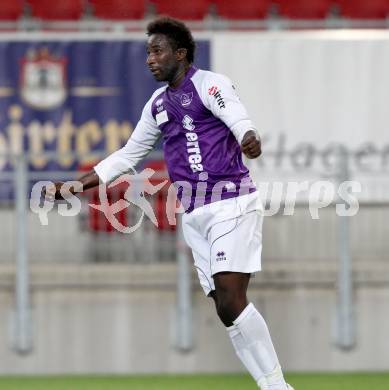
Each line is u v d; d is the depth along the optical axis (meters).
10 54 42.41
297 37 42.69
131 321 37.56
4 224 38.19
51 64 42.50
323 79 42.75
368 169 41.47
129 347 37.47
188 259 37.31
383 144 42.47
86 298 37.50
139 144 22.33
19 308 37.19
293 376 36.53
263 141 42.44
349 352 37.84
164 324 37.53
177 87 21.11
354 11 50.06
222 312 21.11
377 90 42.75
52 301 37.47
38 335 37.41
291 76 42.66
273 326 37.78
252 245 21.09
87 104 42.56
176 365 37.44
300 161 42.31
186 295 37.25
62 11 49.41
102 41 42.53
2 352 37.38
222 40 42.47
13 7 49.47
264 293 37.78
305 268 37.97
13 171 41.34
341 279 37.56
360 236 38.72
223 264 20.81
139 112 42.53
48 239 38.19
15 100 42.44
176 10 49.59
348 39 42.75
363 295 37.94
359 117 42.66
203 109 20.83
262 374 21.30
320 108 42.66
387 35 43.03
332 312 37.84
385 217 38.78
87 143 42.53
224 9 49.84
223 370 37.41
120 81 42.53
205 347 37.38
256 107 42.56
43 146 42.50
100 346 37.47
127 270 37.75
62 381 35.56
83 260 38.06
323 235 38.22
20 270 37.16
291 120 42.59
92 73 42.50
